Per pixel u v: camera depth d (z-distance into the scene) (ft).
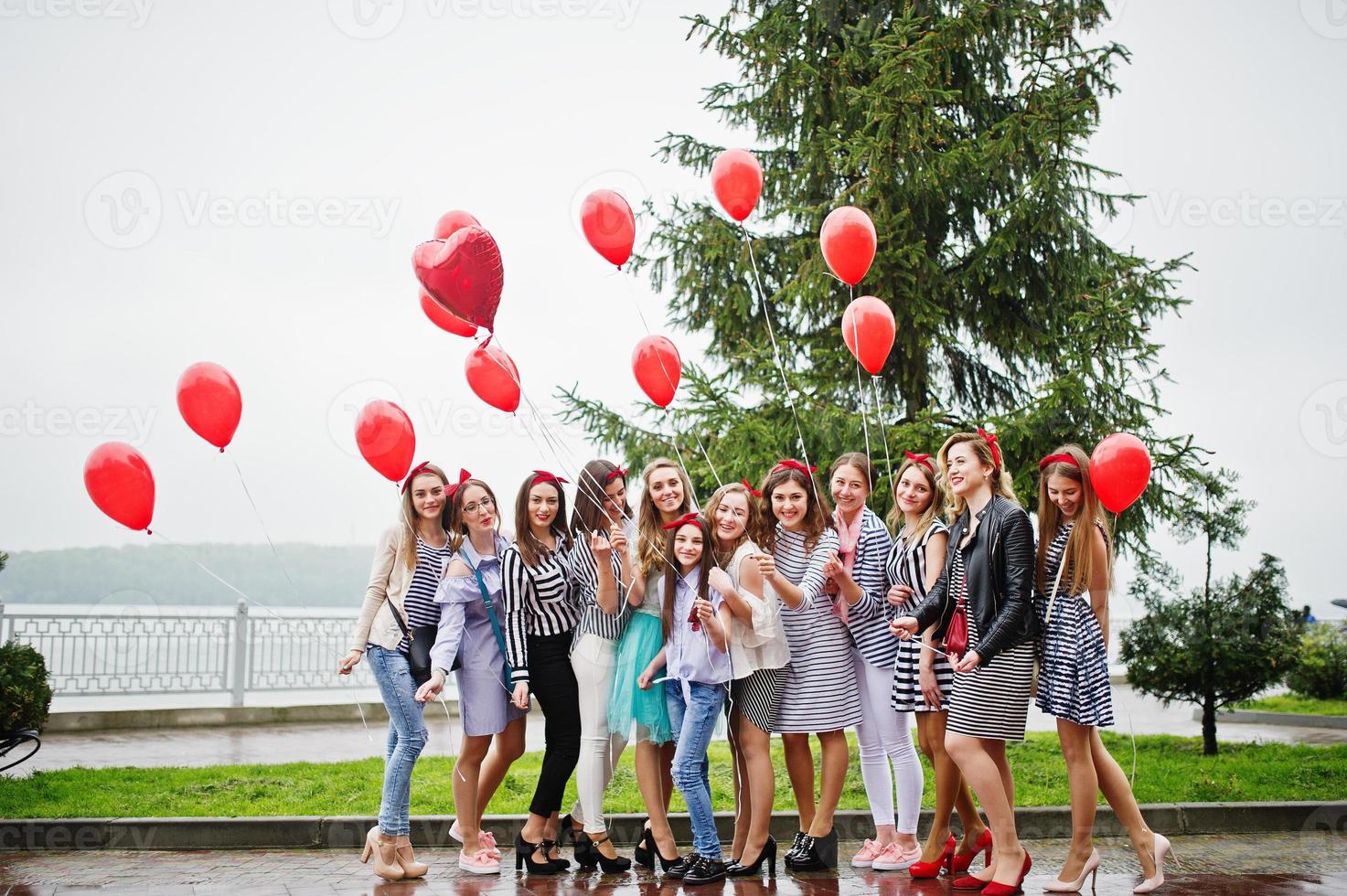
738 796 17.63
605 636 17.22
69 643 38.50
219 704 41.63
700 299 36.47
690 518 16.66
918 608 16.11
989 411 38.75
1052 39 33.63
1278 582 30.86
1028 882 15.98
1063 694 14.92
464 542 17.37
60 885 16.10
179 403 17.02
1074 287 34.50
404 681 16.57
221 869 17.39
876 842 17.63
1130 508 32.27
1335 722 41.47
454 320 18.19
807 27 34.60
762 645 16.52
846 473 17.74
